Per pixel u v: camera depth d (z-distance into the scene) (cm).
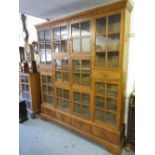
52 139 228
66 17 206
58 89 254
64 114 246
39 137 233
